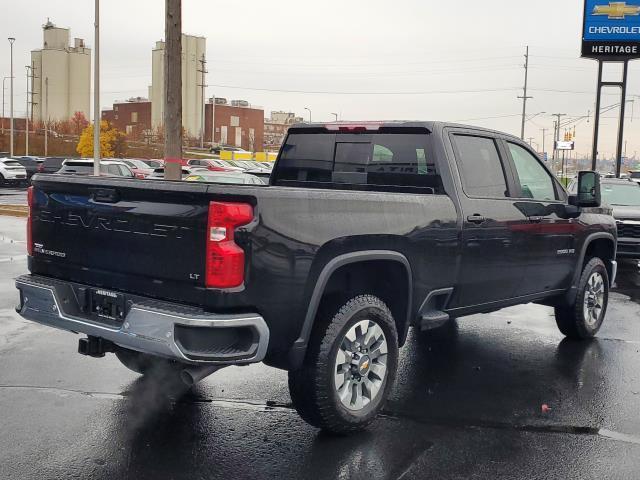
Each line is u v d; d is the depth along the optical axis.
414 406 5.15
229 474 3.95
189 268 3.92
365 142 5.88
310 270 4.16
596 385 5.73
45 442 4.34
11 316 7.84
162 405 5.05
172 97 13.42
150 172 29.98
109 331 4.13
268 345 4.05
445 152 5.40
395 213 4.76
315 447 4.34
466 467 4.09
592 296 7.26
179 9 13.28
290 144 6.41
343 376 4.45
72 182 4.53
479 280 5.59
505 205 5.82
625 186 14.57
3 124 84.75
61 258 4.65
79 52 106.19
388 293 5.04
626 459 4.24
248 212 3.87
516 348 6.93
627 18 30.34
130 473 3.94
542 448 4.39
